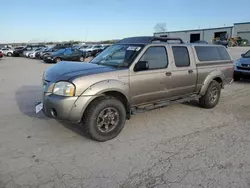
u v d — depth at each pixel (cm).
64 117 363
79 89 360
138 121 497
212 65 584
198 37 6097
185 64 520
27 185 273
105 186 274
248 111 575
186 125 477
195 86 547
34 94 751
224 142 394
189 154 351
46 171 303
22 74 1280
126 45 482
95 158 338
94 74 380
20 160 328
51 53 2186
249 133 434
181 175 296
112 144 386
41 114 530
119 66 428
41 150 360
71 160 332
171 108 595
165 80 474
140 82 432
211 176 294
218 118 522
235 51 3052
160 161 331
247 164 322
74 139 402
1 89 833
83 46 3316
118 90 398
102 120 388
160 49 473
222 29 5619
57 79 375
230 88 873
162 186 274
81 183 279
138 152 358
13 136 409
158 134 429
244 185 276
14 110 562
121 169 310
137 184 278
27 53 3080
